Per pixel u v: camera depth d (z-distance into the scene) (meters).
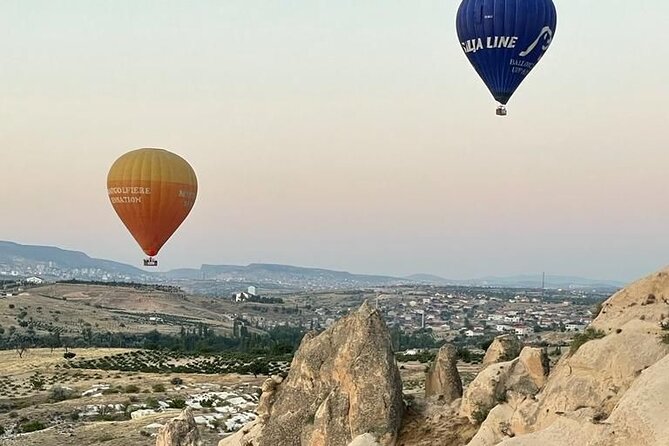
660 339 19.69
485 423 22.36
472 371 72.44
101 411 85.06
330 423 25.14
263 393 28.41
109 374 125.56
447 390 27.91
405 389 69.25
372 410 24.84
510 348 28.86
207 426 67.38
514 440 18.38
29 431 73.81
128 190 54.06
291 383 27.41
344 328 27.19
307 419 26.14
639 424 16.19
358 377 25.33
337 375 26.00
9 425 78.31
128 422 71.88
